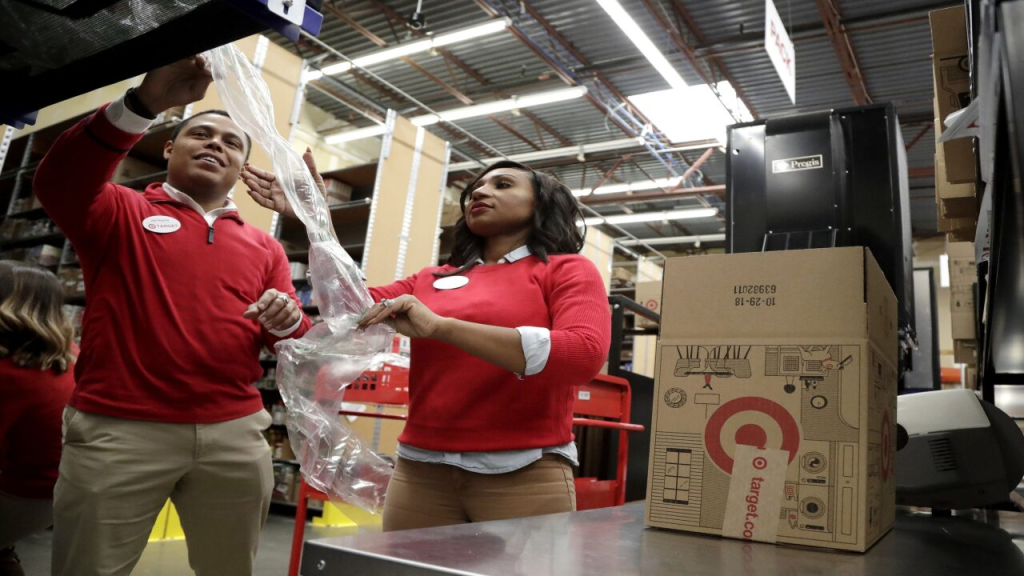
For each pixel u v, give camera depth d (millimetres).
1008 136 751
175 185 1469
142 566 2912
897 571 699
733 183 2012
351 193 5609
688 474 911
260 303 1254
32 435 1667
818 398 867
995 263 835
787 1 5840
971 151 1505
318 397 1155
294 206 1163
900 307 1771
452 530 764
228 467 1331
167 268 1333
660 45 6539
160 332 1287
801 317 898
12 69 920
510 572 579
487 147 8656
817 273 900
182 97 1066
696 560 708
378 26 6867
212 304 1357
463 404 1137
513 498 1109
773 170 1962
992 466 1263
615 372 2912
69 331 1762
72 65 887
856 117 1894
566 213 1330
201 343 1322
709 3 5965
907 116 7668
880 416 933
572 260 1217
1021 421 1936
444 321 988
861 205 1837
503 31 6598
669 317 979
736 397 910
